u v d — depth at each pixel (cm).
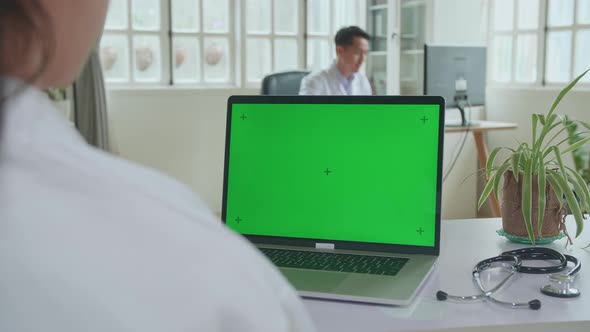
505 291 112
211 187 521
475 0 518
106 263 33
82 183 34
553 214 144
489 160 155
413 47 509
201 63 520
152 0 502
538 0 488
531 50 498
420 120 133
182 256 34
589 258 134
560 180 141
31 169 34
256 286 36
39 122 35
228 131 144
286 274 117
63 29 37
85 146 37
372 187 135
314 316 100
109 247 33
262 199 142
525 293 111
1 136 33
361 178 136
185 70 517
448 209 524
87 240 33
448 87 401
